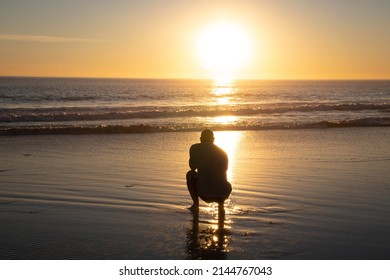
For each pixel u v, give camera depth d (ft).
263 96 210.38
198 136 60.13
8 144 50.72
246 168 37.68
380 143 54.08
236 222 23.62
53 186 31.01
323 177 34.47
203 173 24.66
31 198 28.02
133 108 105.40
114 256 19.26
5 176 34.01
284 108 102.32
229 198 28.30
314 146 51.08
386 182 33.06
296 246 20.42
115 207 26.25
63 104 138.00
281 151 47.21
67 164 39.19
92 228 22.58
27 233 21.75
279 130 66.85
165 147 50.08
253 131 65.31
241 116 90.74
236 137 58.44
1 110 94.94
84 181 32.53
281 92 269.85
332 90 319.47
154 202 27.35
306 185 31.86
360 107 107.55
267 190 30.30
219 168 24.70
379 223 23.67
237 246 20.39
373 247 20.42
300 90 317.83
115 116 83.51
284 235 21.74
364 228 22.85
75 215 24.64
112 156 43.65
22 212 25.09
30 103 141.69
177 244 20.56
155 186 31.30
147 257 19.21
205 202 27.30
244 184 31.89
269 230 22.43
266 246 20.42
